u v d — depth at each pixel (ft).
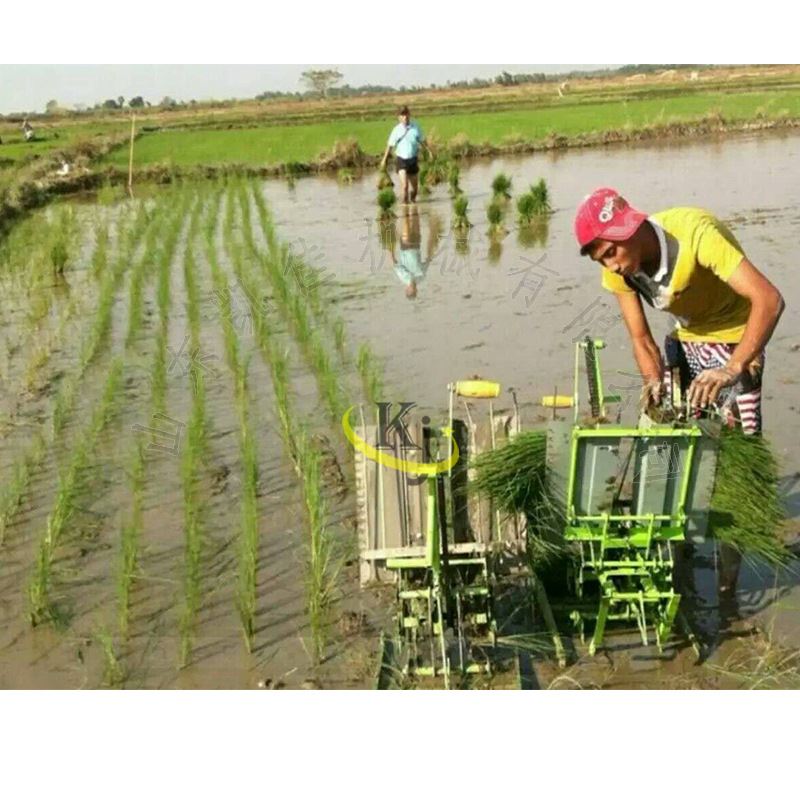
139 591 18.83
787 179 64.39
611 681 15.55
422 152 79.46
